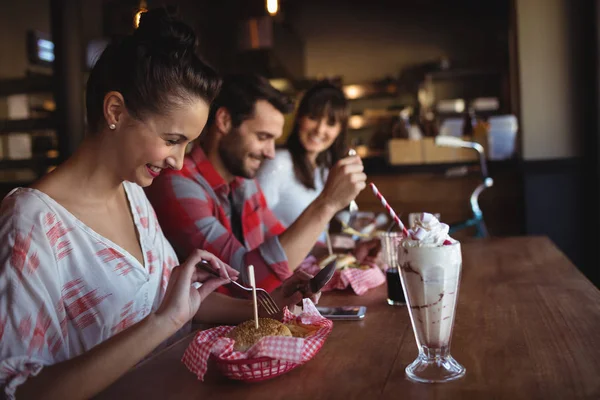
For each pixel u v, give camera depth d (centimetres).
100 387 96
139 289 128
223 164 197
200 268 124
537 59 483
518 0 485
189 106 114
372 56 862
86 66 570
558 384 93
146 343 98
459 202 458
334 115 261
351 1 865
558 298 149
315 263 189
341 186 160
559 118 480
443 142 308
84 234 119
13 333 100
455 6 828
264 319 108
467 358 107
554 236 470
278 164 261
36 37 601
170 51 112
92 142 120
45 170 520
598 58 452
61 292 115
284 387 97
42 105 619
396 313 142
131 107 113
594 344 112
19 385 94
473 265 204
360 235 215
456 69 780
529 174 465
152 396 96
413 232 100
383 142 724
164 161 119
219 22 824
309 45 880
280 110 195
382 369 104
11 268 103
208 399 94
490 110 741
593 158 470
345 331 129
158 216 181
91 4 621
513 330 123
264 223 219
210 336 104
